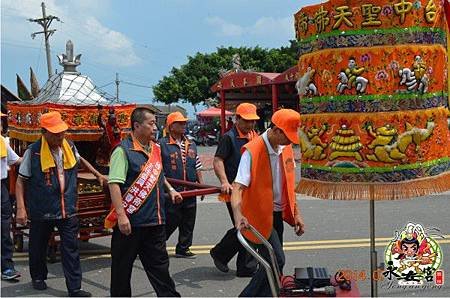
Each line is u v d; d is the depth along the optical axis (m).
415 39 3.66
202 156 27.14
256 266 6.46
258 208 4.45
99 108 7.20
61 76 7.83
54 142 5.76
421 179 3.74
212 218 9.79
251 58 47.06
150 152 4.99
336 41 3.71
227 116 36.12
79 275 5.78
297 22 4.04
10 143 8.12
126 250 4.88
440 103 3.83
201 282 6.26
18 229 7.56
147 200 4.84
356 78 3.67
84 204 7.00
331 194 3.80
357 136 3.71
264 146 4.47
